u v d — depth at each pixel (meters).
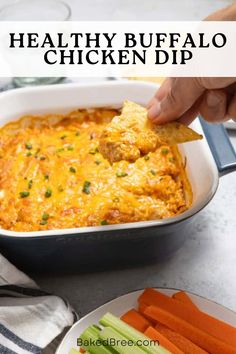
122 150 0.56
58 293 0.56
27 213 0.58
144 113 0.58
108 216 0.56
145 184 0.59
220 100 0.52
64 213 0.57
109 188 0.59
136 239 0.52
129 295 0.52
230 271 0.58
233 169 0.57
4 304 0.52
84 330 0.50
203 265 0.58
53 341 0.52
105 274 0.58
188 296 0.52
